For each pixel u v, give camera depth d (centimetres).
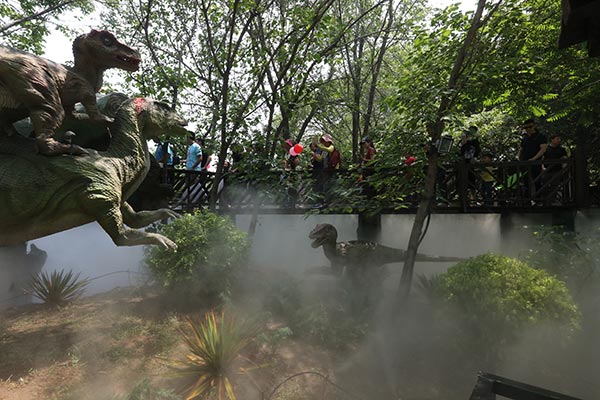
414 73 533
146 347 420
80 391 345
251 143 674
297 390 373
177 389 350
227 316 461
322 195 683
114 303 544
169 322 473
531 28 509
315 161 816
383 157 534
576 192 618
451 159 526
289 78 712
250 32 712
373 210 570
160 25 740
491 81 477
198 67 731
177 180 740
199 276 528
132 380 364
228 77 651
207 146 674
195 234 541
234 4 615
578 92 563
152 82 707
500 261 435
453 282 425
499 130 1026
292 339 460
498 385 222
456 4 507
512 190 662
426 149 529
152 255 548
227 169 812
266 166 701
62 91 394
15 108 385
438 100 525
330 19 666
